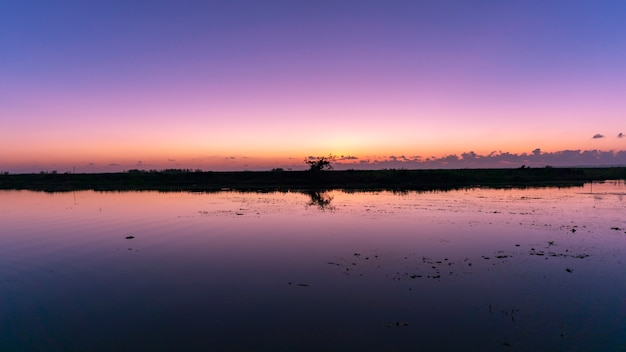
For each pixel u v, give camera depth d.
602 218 21.36
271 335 8.16
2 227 20.03
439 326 8.50
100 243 16.33
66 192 41.06
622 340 7.88
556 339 7.94
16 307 9.80
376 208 25.88
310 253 14.32
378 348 7.61
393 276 11.69
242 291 10.64
